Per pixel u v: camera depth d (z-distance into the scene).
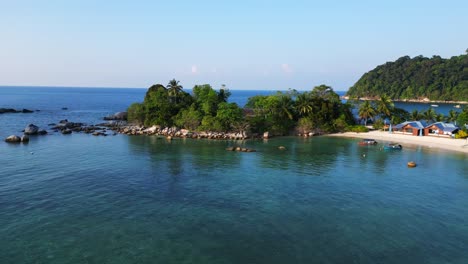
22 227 38.50
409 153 88.69
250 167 69.50
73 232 37.59
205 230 38.88
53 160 71.06
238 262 32.25
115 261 31.86
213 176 61.78
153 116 127.00
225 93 143.12
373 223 41.84
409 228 40.66
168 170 65.19
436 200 50.75
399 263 32.78
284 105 127.94
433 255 34.47
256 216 43.25
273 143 103.88
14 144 89.06
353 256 33.84
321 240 37.06
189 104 134.12
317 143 105.00
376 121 143.50
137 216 42.38
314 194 52.53
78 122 147.00
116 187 53.72
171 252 33.75
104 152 81.44
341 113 138.38
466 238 38.28
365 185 57.97
